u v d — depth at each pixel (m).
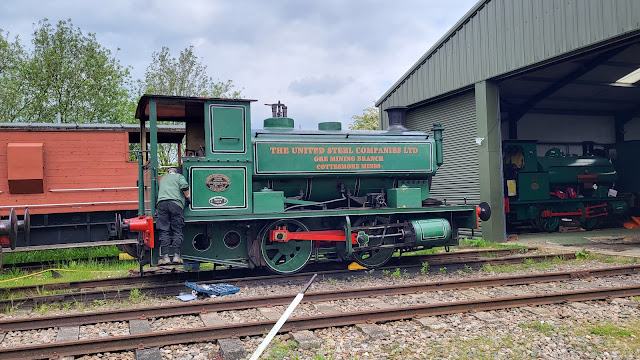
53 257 11.60
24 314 6.20
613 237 14.72
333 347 4.85
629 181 20.81
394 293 6.90
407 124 18.34
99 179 11.67
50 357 4.52
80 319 5.62
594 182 18.88
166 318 5.87
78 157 11.55
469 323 5.57
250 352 4.67
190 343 4.95
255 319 5.81
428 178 10.16
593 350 4.70
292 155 8.69
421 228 9.11
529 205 17.22
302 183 9.00
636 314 5.86
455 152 15.76
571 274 7.89
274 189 8.78
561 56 11.60
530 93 18.30
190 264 8.20
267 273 8.82
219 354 4.67
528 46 12.36
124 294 7.05
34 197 11.16
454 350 4.75
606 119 23.06
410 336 5.15
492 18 13.55
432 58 16.11
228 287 7.26
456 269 9.09
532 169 17.42
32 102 19.09
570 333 5.19
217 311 6.07
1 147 10.98
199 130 8.91
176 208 7.27
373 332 5.15
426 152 9.89
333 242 9.20
